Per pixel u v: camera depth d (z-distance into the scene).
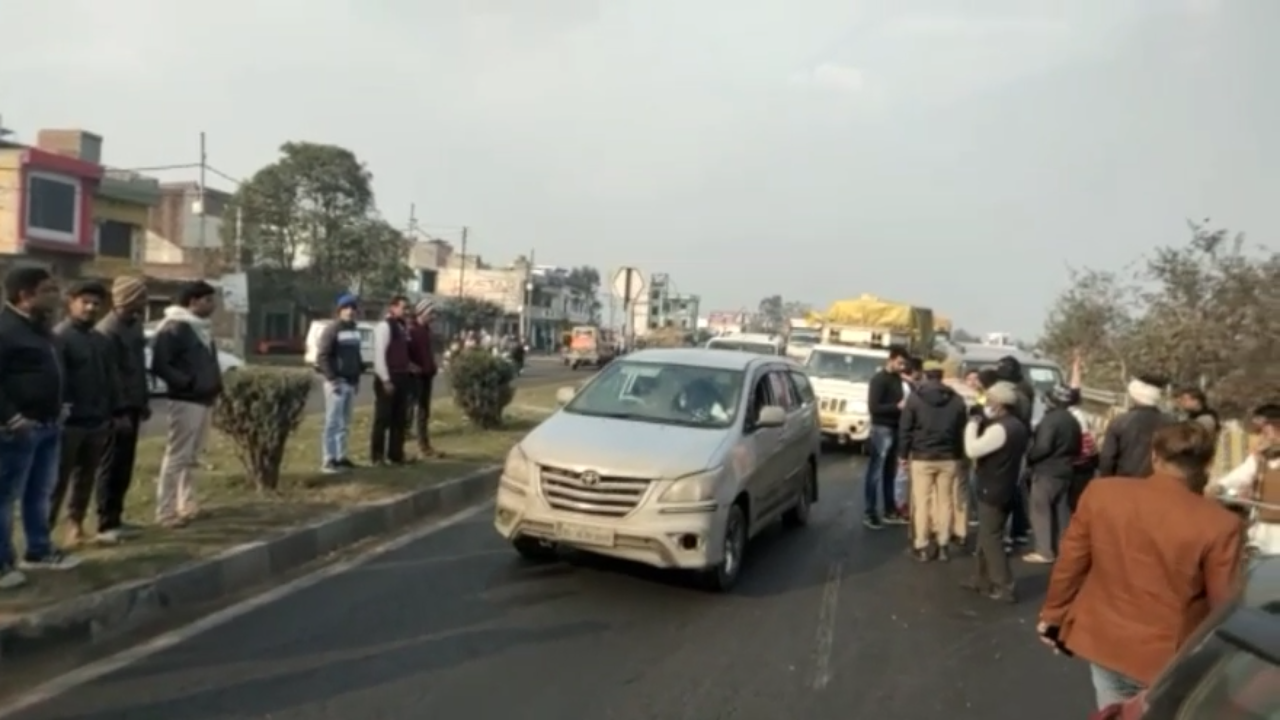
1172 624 3.91
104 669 5.66
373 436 12.34
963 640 7.46
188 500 8.70
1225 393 18.67
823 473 16.45
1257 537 7.83
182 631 6.39
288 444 13.65
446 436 15.99
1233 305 20.17
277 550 8.10
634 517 7.88
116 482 8.02
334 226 56.09
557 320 107.19
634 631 7.05
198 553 7.60
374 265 57.12
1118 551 4.04
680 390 9.45
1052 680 6.66
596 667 6.24
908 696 6.17
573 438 8.45
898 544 10.84
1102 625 4.05
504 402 17.56
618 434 8.55
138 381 8.19
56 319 8.23
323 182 55.84
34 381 6.63
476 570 8.41
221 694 5.39
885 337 23.23
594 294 122.69
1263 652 2.36
